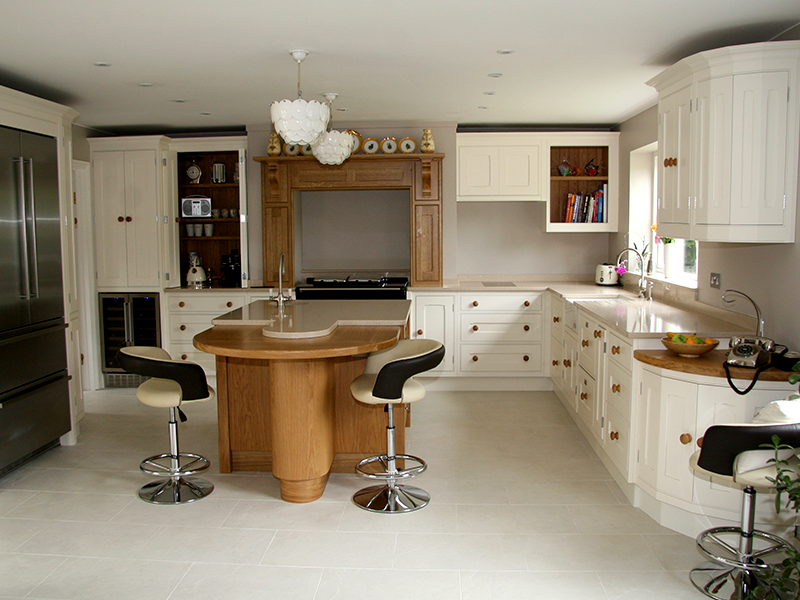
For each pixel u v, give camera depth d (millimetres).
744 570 2564
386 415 3807
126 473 3906
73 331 4762
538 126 6168
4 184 3734
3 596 2580
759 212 3127
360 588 2629
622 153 5797
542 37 3277
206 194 6395
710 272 4008
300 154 5770
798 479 2164
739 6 2863
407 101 4867
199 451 4285
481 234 6445
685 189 3475
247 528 3168
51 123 4176
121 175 5871
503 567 2787
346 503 3455
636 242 5633
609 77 4125
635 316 3928
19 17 2934
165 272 5945
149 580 2699
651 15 2969
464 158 5867
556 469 3922
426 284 5844
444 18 2979
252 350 3012
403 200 6324
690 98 3377
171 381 3582
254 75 4016
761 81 3055
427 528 3154
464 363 5805
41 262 4094
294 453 3373
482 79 4168
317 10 2855
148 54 3537
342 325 3705
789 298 3148
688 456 2977
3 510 3389
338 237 6410
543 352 5762
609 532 3098
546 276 6441
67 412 4348
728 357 2932
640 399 3283
